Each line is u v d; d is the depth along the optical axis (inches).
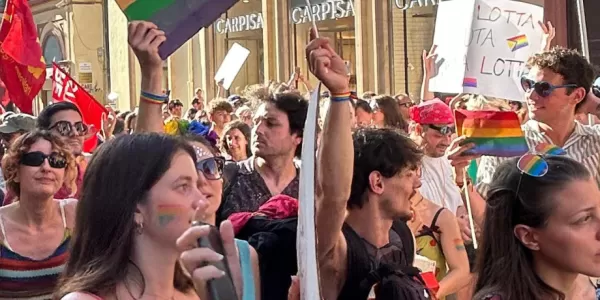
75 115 242.4
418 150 149.0
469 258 214.4
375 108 316.2
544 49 249.0
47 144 177.2
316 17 703.7
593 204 120.2
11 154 177.3
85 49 1202.0
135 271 109.5
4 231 175.5
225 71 561.0
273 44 771.4
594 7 419.2
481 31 249.9
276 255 146.5
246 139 316.8
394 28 618.8
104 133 379.9
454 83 256.1
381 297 135.3
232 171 215.3
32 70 332.5
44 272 175.9
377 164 145.3
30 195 176.1
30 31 332.5
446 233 199.3
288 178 215.8
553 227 120.6
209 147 155.0
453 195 226.5
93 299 106.8
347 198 138.5
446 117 226.7
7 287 173.5
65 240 178.7
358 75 644.7
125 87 1117.7
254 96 239.5
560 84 206.8
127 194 108.7
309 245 100.4
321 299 105.3
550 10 434.3
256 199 211.0
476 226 195.6
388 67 622.5
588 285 135.0
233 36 859.4
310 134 105.1
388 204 146.9
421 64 595.8
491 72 249.9
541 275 123.7
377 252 146.6
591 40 420.5
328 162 137.5
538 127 213.3
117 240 108.8
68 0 1198.9
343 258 142.4
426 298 137.3
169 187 109.3
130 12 152.5
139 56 153.3
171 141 111.9
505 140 186.9
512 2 250.4
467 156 189.0
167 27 153.1
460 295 206.8
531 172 121.3
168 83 1000.9
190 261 92.2
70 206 182.1
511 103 280.4
